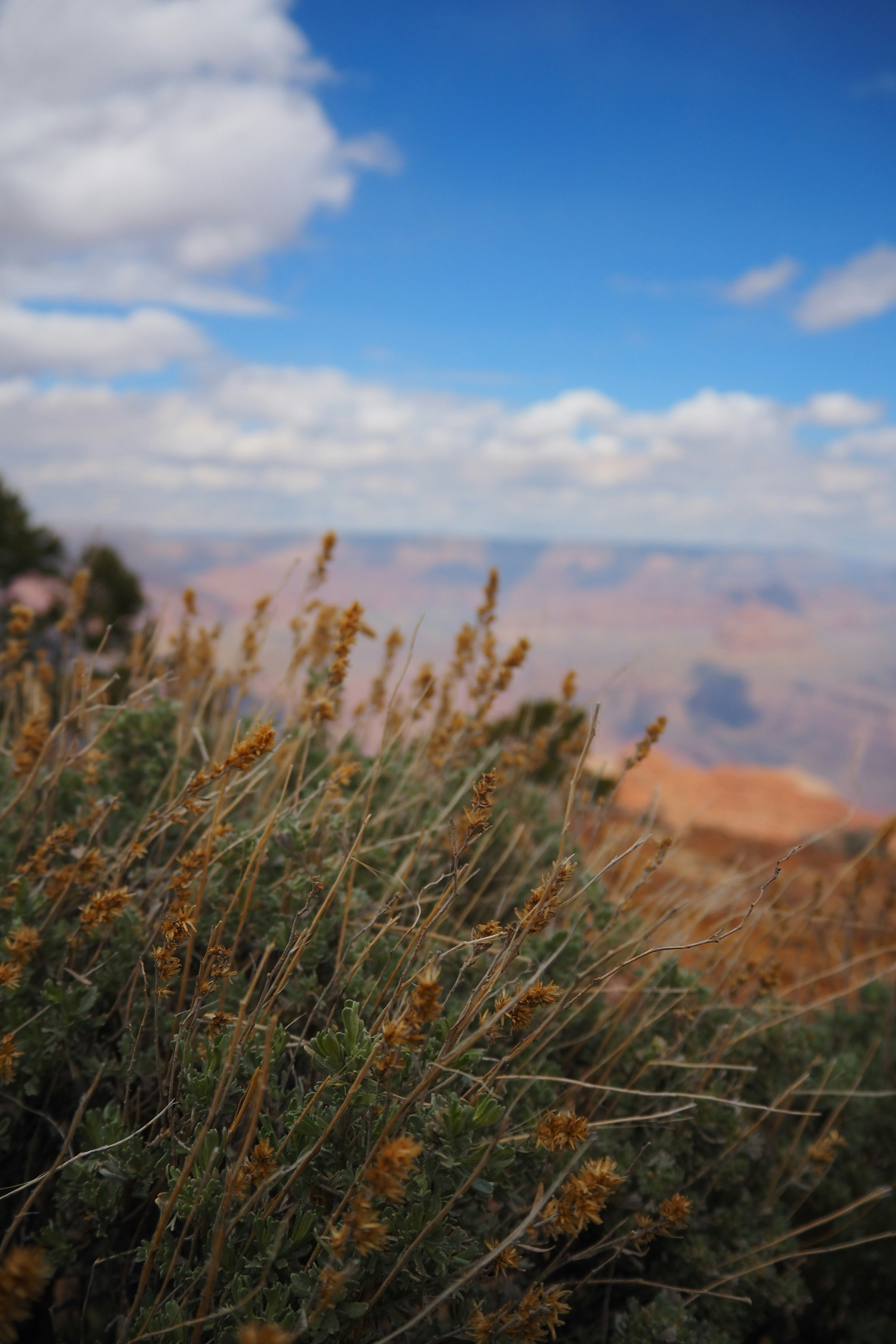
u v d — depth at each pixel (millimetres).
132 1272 1481
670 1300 1732
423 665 2697
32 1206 1584
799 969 2604
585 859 2396
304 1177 1273
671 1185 1756
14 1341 1206
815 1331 2459
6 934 1701
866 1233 2371
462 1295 1297
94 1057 1597
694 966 2656
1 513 13008
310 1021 1545
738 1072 2150
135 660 2764
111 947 1769
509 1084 1709
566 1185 1217
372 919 1690
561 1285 1443
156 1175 1382
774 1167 2209
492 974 1254
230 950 1488
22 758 1918
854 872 3041
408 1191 1260
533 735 2988
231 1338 1142
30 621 2330
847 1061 2498
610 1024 2047
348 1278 1065
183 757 2336
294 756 1890
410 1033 1087
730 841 8883
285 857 1876
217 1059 1369
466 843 1345
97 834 1920
